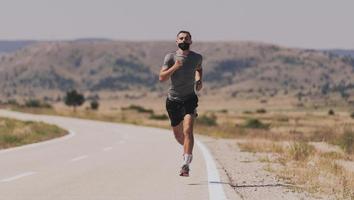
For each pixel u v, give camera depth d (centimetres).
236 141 3612
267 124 9544
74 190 1232
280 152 2614
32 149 2581
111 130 5209
